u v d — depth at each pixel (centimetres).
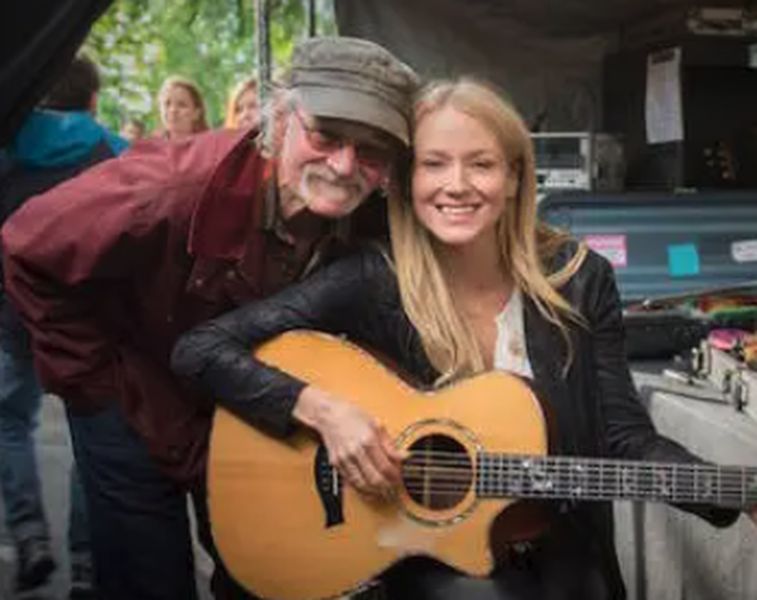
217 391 196
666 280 348
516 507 194
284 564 199
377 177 190
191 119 460
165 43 884
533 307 197
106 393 218
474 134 188
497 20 385
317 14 459
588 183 374
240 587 206
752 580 212
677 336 290
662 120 370
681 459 187
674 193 357
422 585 190
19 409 320
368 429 188
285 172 191
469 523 191
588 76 395
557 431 191
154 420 218
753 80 372
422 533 192
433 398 193
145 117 890
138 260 200
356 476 189
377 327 197
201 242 195
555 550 191
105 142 313
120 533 232
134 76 886
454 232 190
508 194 195
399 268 195
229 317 199
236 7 855
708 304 303
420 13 380
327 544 197
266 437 197
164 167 197
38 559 323
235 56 868
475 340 196
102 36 870
